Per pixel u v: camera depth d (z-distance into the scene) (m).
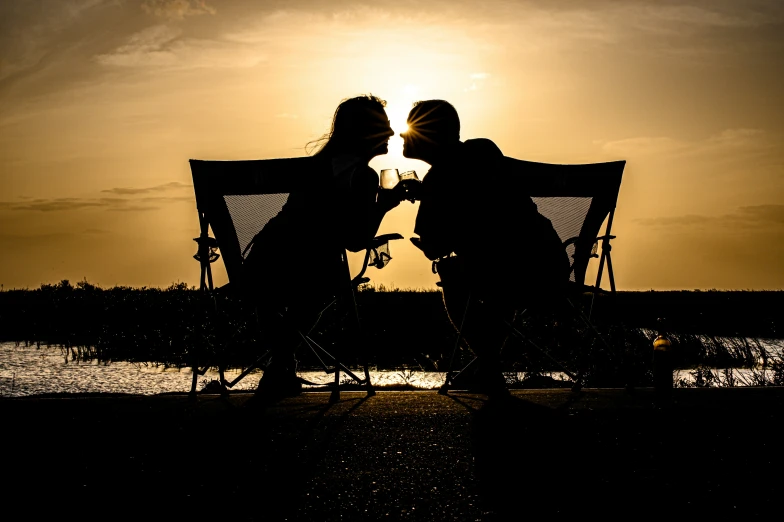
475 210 4.21
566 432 3.53
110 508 2.56
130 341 11.23
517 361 8.02
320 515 2.49
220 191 4.25
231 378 8.20
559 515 2.48
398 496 2.66
